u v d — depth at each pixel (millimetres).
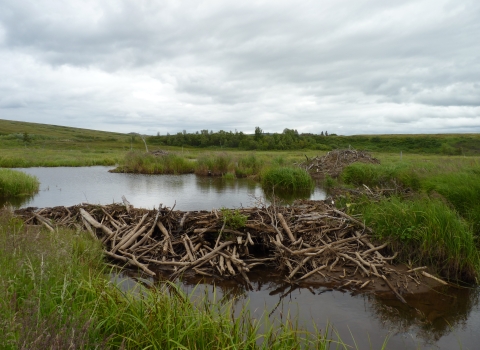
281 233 7402
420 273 6426
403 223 6996
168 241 7270
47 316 3182
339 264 6797
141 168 27406
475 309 5363
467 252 6438
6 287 3779
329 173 24109
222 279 6383
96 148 68312
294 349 3670
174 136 92938
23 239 5152
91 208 8922
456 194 8523
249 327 3914
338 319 5012
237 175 25109
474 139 75250
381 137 94312
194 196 16266
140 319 3686
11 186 16047
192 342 3504
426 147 72312
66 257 4918
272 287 6098
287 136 75938
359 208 9148
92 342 3133
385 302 5562
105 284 4477
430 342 4480
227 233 7434
